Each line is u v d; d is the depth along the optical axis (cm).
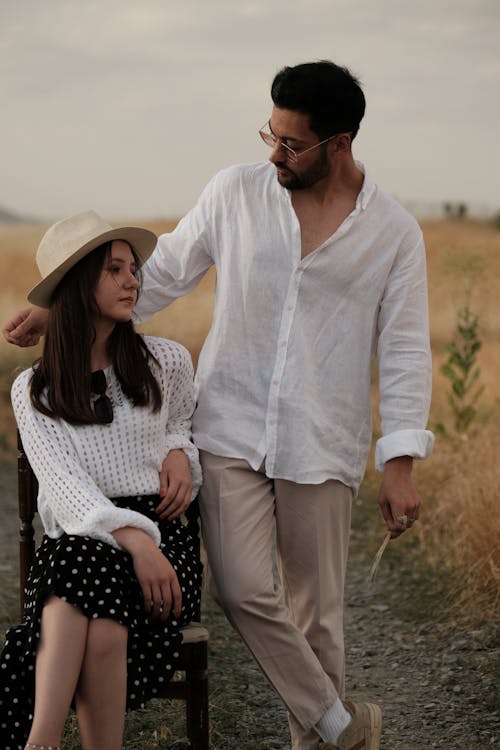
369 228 360
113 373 352
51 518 347
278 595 359
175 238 384
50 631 312
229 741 423
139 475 351
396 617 581
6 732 327
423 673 502
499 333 1216
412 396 363
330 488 368
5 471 1008
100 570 319
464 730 434
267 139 359
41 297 351
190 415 373
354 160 369
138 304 386
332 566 375
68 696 309
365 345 366
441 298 1234
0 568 681
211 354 371
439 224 1897
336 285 360
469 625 552
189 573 347
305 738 360
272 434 359
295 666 354
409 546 691
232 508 359
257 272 360
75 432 343
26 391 349
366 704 364
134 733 423
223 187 370
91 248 343
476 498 638
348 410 366
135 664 327
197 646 340
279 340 358
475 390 1016
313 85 344
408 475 362
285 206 360
